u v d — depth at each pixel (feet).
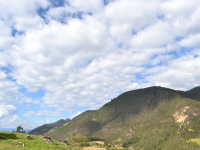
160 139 600.39
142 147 607.37
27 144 93.76
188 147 455.22
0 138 95.04
